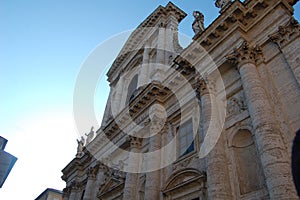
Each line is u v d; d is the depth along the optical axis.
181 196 14.46
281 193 9.17
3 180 9.76
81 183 29.09
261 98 11.98
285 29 13.02
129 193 17.95
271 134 10.70
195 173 14.16
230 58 14.74
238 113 13.76
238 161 12.62
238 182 11.85
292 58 12.05
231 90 14.80
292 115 11.06
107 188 22.64
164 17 31.89
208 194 12.08
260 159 10.87
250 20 15.57
